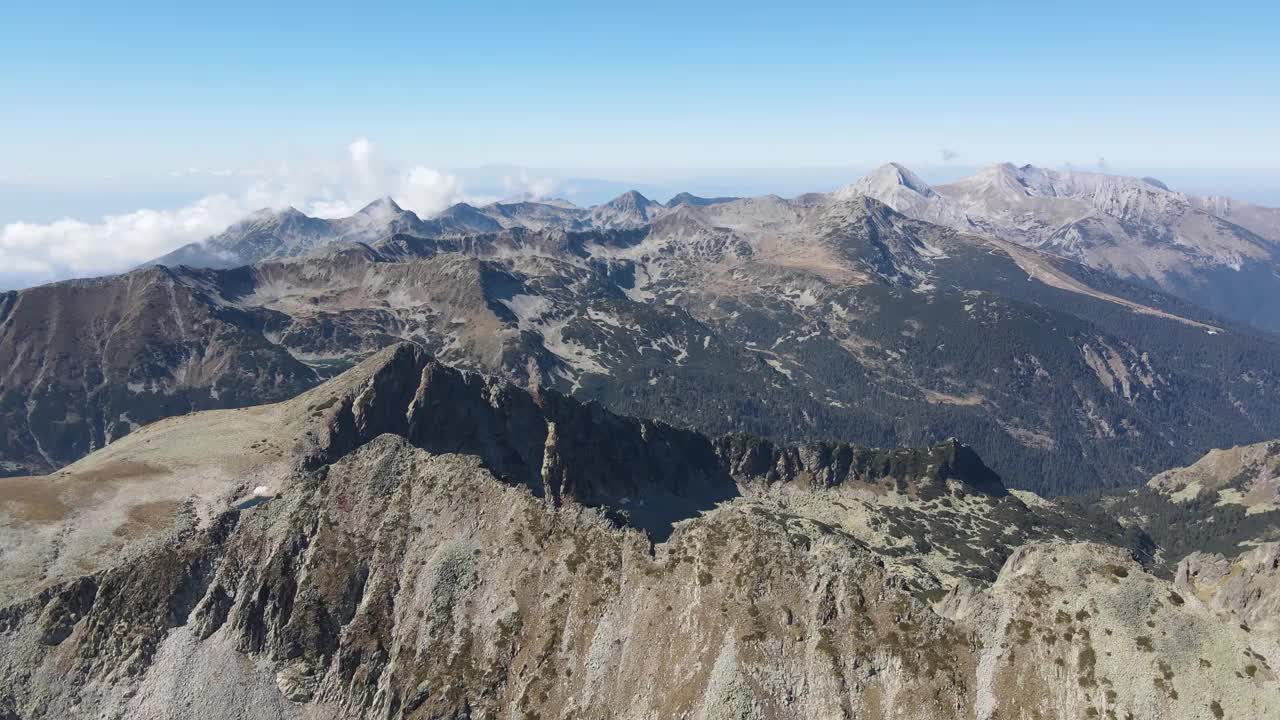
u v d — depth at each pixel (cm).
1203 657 10694
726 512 14688
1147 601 11475
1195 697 10319
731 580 13025
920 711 11150
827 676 11700
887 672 11650
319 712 13312
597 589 13688
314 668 13712
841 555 13125
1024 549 13338
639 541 14288
